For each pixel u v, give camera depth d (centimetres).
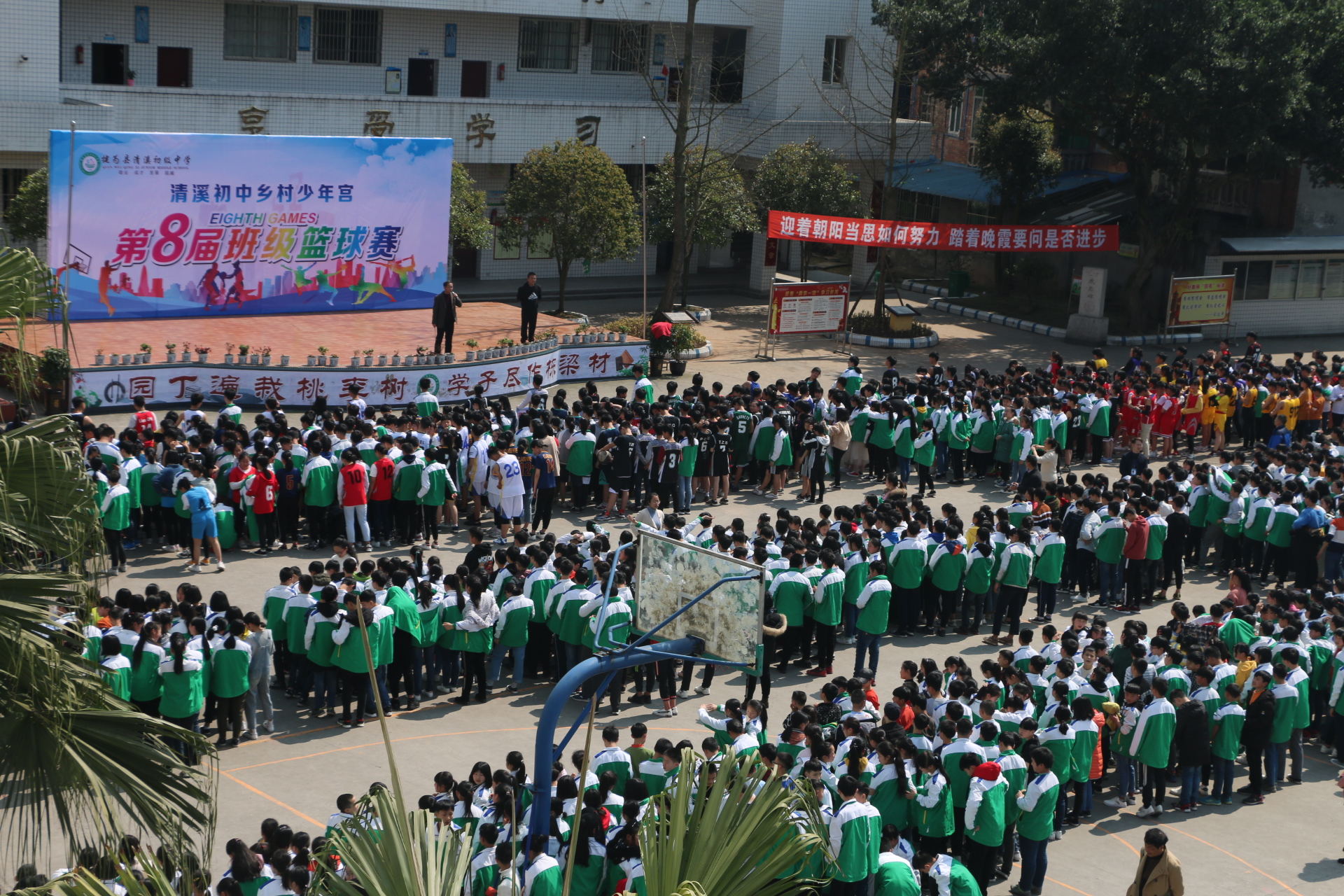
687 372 3158
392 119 3622
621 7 4034
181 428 2102
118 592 1398
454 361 2695
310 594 1502
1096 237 3622
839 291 3403
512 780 1095
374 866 618
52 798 647
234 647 1388
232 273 2995
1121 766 1444
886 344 3553
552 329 3181
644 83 4306
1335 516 2086
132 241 2848
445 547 2027
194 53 3612
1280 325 3950
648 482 2202
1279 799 1495
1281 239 3853
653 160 4112
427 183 3206
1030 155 4088
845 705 1365
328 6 3759
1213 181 3662
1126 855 1342
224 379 2541
